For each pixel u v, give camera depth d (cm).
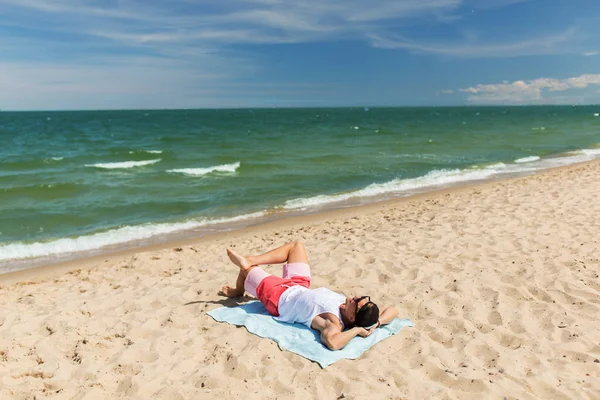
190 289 620
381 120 8181
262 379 397
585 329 478
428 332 485
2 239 1023
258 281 536
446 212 1053
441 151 2602
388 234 872
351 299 483
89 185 1611
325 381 395
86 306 568
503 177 1714
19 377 397
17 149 2975
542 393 377
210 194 1477
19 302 600
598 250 720
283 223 1116
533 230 843
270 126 6041
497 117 9238
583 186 1296
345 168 1964
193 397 370
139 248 946
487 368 416
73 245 979
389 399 367
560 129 4522
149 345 458
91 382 391
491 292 575
